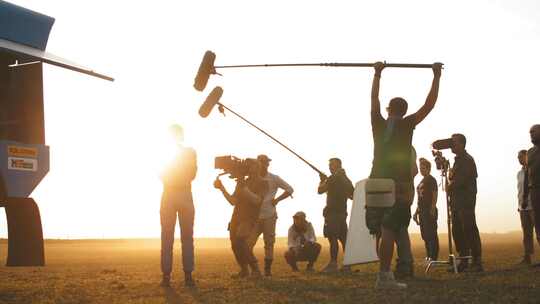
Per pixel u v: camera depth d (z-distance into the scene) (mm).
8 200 5926
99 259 18094
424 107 5996
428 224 10500
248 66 6793
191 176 7383
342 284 7195
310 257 10656
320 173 9820
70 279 8773
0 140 5777
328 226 9914
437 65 5941
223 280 8203
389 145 5961
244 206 8656
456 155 9031
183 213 7328
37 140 6105
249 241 9281
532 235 10297
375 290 6199
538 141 8633
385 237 6152
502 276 7602
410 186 6000
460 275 8203
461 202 8867
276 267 11711
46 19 6250
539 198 8609
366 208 5996
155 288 7090
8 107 6051
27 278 9023
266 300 5746
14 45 5715
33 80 6145
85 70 5879
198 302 5707
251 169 8734
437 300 5355
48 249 35062
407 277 7898
